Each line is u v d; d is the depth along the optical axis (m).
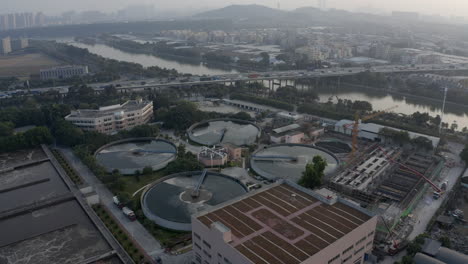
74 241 159.00
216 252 138.62
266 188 177.62
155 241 171.00
